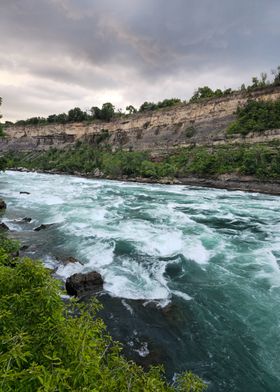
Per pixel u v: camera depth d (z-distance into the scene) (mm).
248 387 6723
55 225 19156
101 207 26297
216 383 6781
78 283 10352
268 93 67062
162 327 8727
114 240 16297
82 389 2299
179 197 36688
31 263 3500
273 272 12750
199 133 75000
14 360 2377
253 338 8406
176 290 11008
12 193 33094
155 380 3006
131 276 11922
